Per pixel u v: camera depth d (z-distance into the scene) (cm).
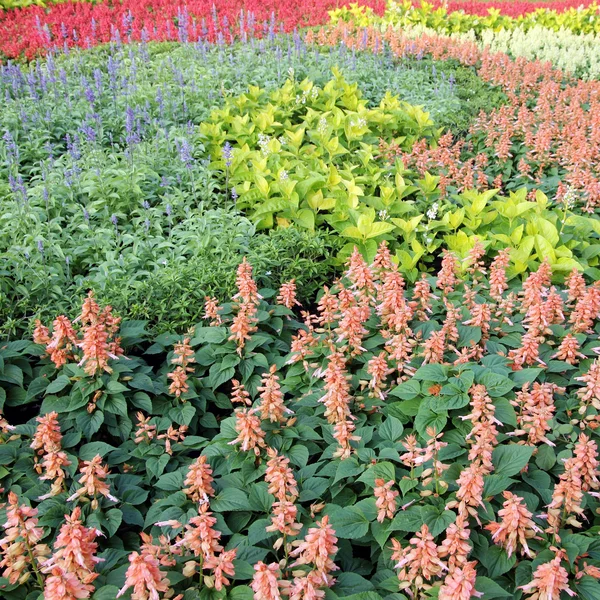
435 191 161
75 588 55
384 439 81
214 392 98
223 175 166
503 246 134
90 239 132
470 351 93
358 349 94
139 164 159
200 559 65
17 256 118
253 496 74
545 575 58
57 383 88
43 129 178
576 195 155
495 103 241
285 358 100
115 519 71
